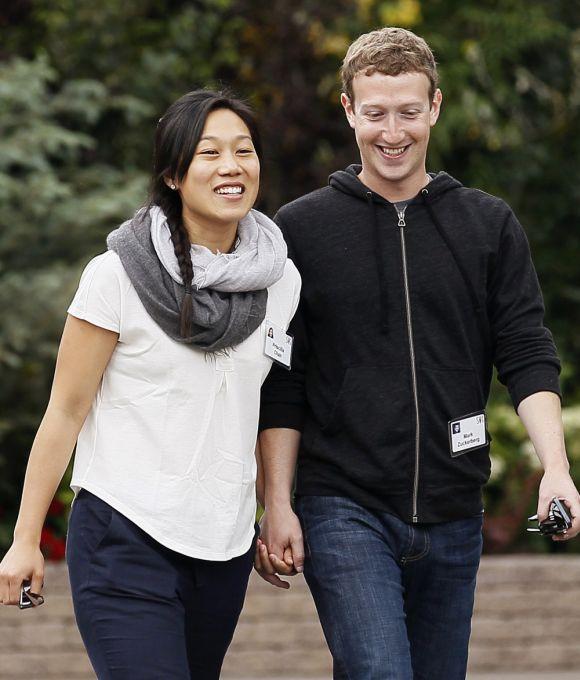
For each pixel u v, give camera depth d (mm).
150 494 4496
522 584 9797
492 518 11680
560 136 15445
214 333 4547
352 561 4906
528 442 12453
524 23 14789
